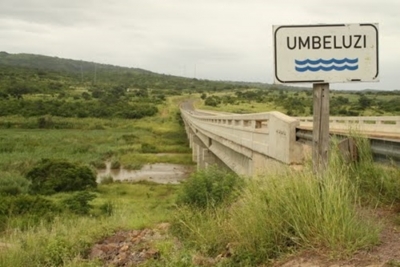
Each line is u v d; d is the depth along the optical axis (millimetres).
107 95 155125
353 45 6379
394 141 6723
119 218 15242
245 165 19141
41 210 23234
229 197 11172
